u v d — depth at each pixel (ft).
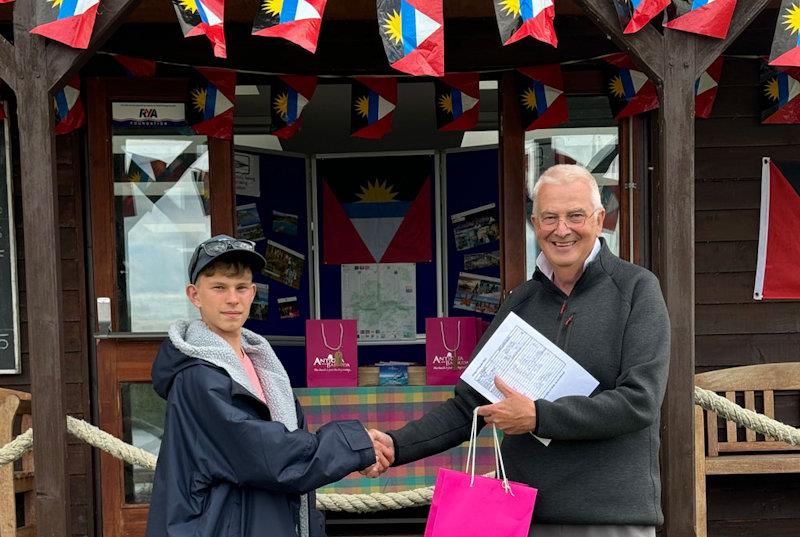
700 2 9.50
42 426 9.61
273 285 20.04
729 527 14.94
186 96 14.48
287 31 8.90
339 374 14.78
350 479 14.52
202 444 7.29
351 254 20.93
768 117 14.60
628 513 7.61
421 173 20.89
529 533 8.00
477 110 14.83
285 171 20.45
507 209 14.84
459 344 14.67
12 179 14.46
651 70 9.63
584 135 14.82
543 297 8.45
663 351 7.66
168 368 7.56
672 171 9.67
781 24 9.21
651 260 14.57
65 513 9.61
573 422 7.41
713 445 14.20
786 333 14.97
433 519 7.74
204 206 14.65
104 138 14.38
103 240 14.42
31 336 9.62
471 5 13.19
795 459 13.83
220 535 7.17
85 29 9.31
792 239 14.90
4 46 9.51
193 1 8.75
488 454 14.38
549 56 14.55
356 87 14.87
